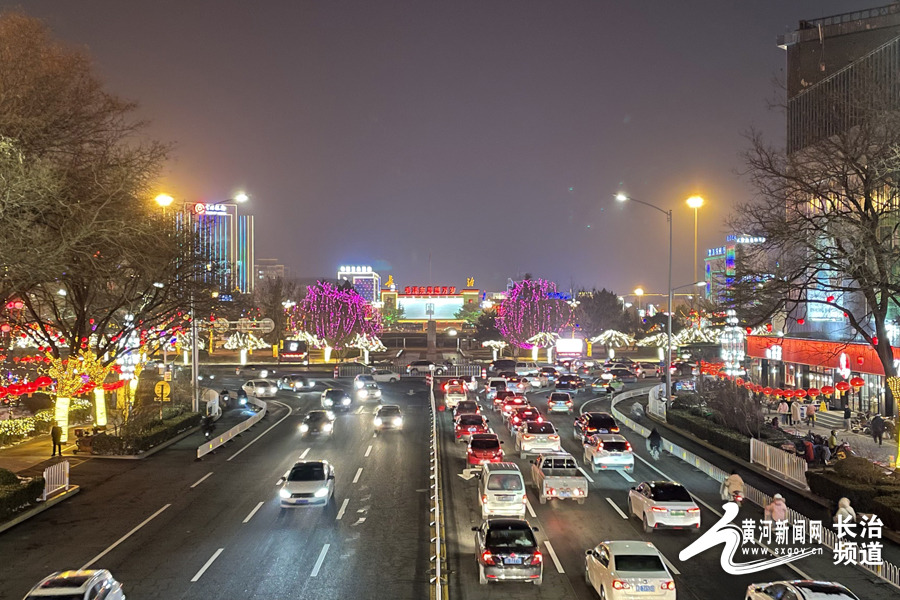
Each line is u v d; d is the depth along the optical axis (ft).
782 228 101.09
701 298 377.91
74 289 133.49
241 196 154.61
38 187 80.33
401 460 113.91
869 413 145.69
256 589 58.90
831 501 84.28
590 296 428.97
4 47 87.56
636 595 52.70
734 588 59.36
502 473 80.84
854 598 46.93
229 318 223.10
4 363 149.28
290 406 189.06
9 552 69.41
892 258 96.22
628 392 209.36
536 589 59.31
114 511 84.84
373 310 458.50
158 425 133.69
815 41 157.89
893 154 93.20
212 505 87.25
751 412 127.44
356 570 63.57
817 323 167.43
